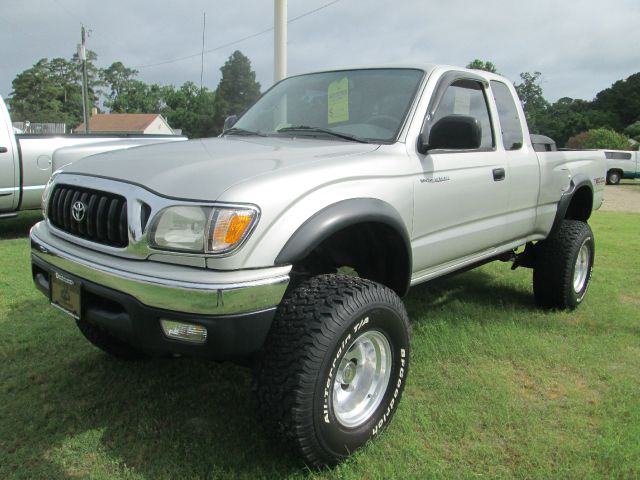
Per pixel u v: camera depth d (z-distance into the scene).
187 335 2.15
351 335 2.37
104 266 2.32
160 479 2.37
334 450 2.38
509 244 4.11
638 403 3.08
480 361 3.61
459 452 2.60
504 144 3.94
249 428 2.74
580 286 4.86
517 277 5.82
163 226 2.19
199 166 2.43
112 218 2.37
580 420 2.89
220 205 2.14
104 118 68.75
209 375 3.32
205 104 70.19
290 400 2.23
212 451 2.54
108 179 2.47
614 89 75.19
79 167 2.77
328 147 2.93
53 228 2.77
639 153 28.42
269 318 2.23
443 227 3.29
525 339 3.99
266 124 3.70
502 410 2.95
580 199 5.15
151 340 2.22
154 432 2.71
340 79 3.60
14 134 7.31
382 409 2.63
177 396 3.04
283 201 2.27
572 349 3.85
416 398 3.09
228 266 2.13
